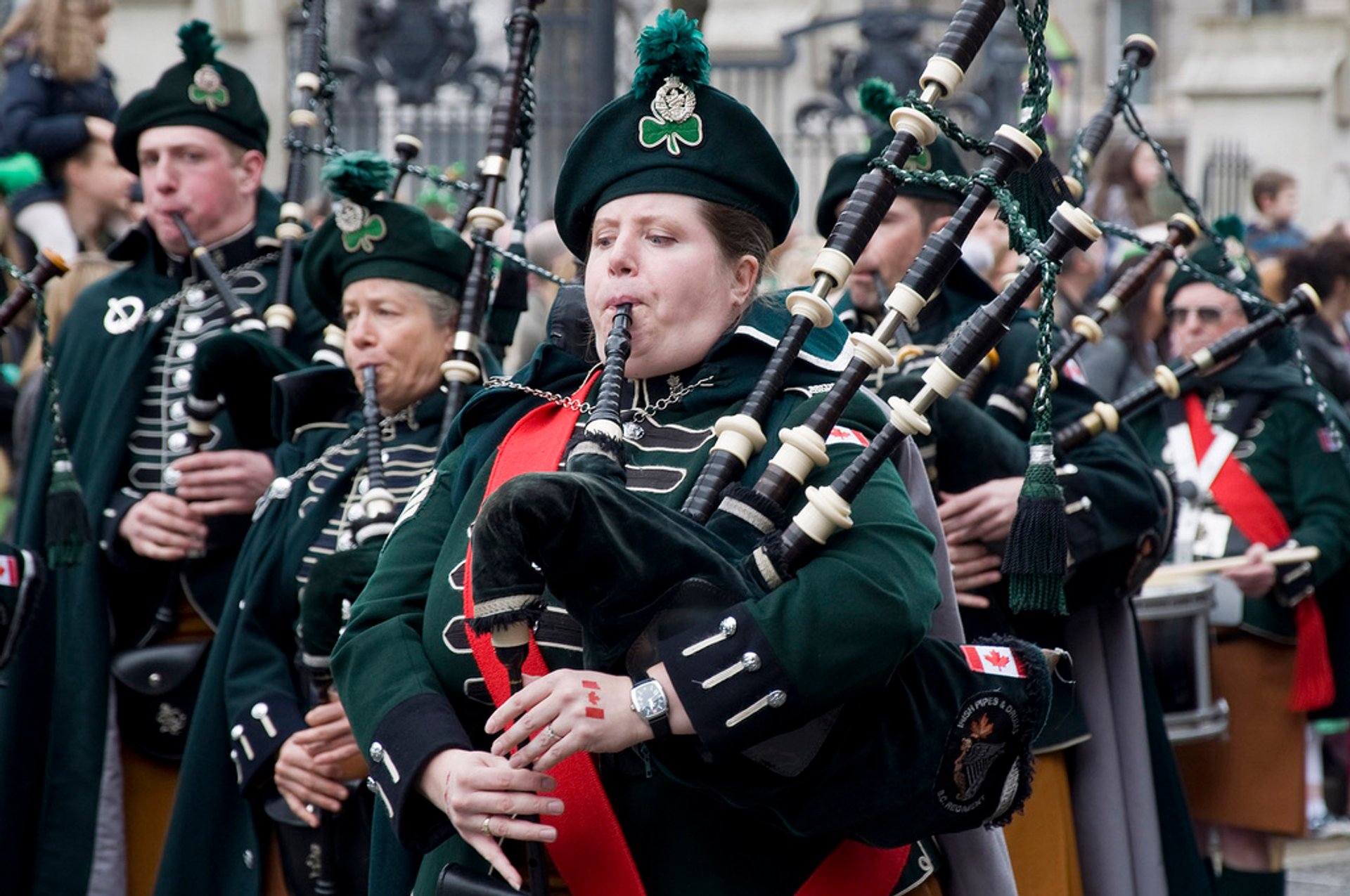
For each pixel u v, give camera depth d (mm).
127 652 10305
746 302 6109
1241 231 12859
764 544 5434
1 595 8570
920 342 9570
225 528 10055
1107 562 9281
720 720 5199
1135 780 9750
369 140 29469
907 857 6070
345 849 8641
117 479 10570
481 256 8609
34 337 14305
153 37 26688
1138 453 9680
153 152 10859
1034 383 9359
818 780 5434
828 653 5230
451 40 29328
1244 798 12414
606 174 5938
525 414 6375
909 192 9531
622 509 5242
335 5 38625
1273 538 12508
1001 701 5562
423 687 5965
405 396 8844
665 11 5902
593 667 5465
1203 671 10953
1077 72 32906
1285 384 12703
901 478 6383
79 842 10258
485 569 5215
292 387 9242
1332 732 16812
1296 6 46344
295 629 8938
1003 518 8742
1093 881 9641
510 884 5750
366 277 8734
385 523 8289
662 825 5742
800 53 33812
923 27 34156
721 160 5887
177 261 11078
